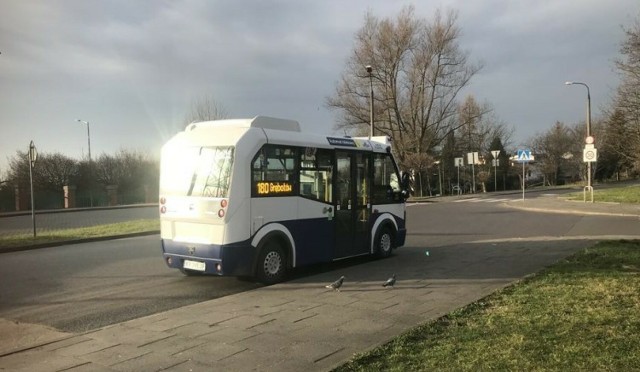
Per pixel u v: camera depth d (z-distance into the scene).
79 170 46.50
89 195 46.34
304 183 9.59
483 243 13.76
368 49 45.66
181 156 9.07
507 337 5.27
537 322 5.79
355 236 10.72
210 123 9.24
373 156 11.26
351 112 46.81
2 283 9.47
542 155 80.31
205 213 8.59
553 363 4.49
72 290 8.78
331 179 10.16
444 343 5.17
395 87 46.47
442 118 48.25
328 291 8.09
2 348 5.65
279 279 9.07
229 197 8.39
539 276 8.52
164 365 4.89
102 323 6.73
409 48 46.09
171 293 8.41
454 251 12.39
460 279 8.88
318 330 5.94
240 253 8.49
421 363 4.62
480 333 5.46
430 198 43.53
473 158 46.91
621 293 7.04
